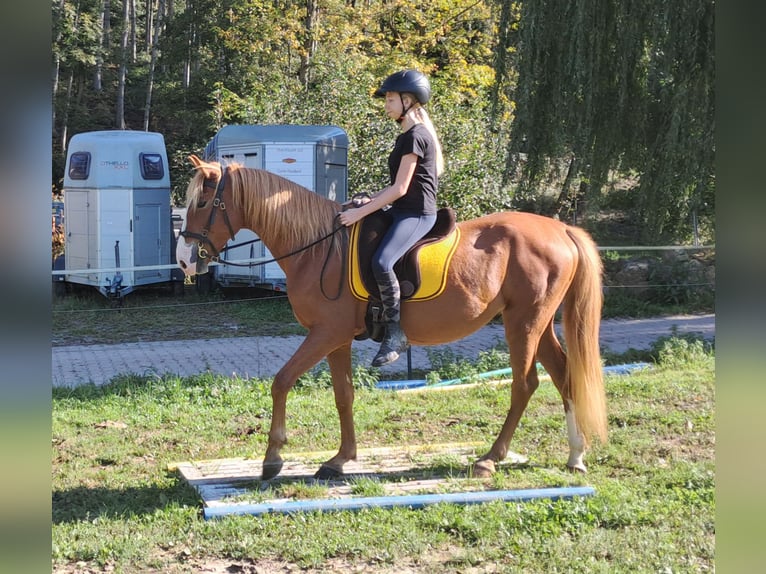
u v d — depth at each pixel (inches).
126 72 1577.3
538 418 261.9
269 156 553.9
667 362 360.5
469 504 178.4
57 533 163.6
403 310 187.3
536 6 463.2
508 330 199.3
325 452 222.4
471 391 309.4
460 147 620.1
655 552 152.1
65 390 313.7
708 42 431.5
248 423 262.4
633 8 443.2
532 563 148.7
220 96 832.9
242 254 581.9
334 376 202.7
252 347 438.3
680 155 452.8
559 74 467.8
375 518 169.8
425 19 872.3
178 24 1360.7
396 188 179.8
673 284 590.2
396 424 259.6
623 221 703.7
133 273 598.5
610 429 246.4
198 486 192.7
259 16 906.7
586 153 496.4
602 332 490.9
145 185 611.8
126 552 153.9
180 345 447.2
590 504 173.8
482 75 817.5
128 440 243.6
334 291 186.2
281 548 155.6
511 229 197.3
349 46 874.1
